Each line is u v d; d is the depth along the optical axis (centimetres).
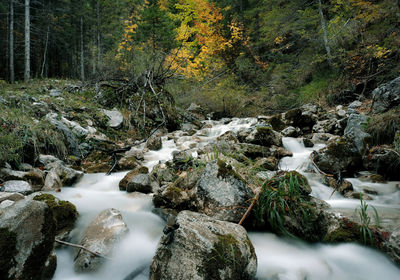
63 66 2623
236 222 235
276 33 1402
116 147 545
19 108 502
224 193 249
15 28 2444
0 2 2192
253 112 1186
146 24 1459
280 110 1163
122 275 186
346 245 207
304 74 1270
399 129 442
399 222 214
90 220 244
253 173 322
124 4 1841
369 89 930
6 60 2275
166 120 813
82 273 178
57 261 186
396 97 589
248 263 170
